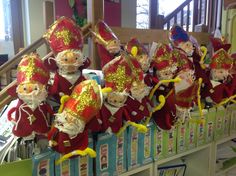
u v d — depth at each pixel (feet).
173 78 3.71
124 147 3.53
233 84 4.63
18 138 2.80
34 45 4.02
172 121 3.81
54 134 2.74
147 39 4.73
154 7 9.37
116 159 3.46
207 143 4.73
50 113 2.86
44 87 2.72
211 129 4.75
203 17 9.59
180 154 4.29
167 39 4.74
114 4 11.75
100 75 3.46
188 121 4.25
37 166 2.71
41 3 10.90
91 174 3.24
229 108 5.00
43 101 2.80
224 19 7.26
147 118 3.64
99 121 3.06
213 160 4.92
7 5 10.77
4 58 10.40
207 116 4.60
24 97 2.63
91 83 2.75
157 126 3.84
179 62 3.81
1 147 2.91
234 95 4.67
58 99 2.99
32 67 2.67
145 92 3.35
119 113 3.19
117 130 3.23
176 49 3.95
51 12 6.03
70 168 3.02
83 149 2.83
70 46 2.86
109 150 3.37
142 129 3.40
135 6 12.74
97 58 3.92
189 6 9.38
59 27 2.92
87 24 3.82
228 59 4.45
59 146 2.76
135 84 3.18
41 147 2.89
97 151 3.24
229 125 5.10
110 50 3.50
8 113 2.84
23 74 2.66
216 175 5.14
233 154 5.70
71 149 2.79
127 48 3.65
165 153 4.07
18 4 10.82
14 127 2.73
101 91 2.79
